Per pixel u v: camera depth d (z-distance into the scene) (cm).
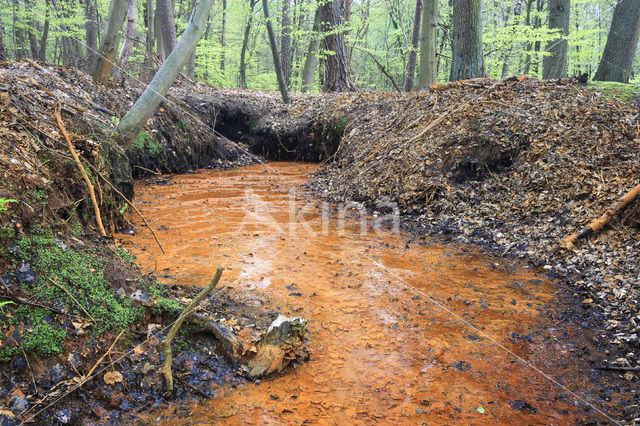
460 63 1140
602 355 345
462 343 357
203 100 1300
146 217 679
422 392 293
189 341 319
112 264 350
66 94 802
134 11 1140
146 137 1004
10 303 267
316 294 437
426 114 924
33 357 255
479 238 618
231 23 3077
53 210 365
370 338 360
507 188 694
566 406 285
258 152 1318
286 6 1792
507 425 265
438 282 481
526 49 1966
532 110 786
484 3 2391
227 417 262
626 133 681
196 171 1096
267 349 309
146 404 268
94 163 535
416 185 764
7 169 344
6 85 536
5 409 230
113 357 282
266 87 2684
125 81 1095
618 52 1154
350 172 938
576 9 2212
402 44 2727
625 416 276
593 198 596
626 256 486
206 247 557
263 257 532
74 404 251
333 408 274
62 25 1786
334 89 1562
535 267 523
